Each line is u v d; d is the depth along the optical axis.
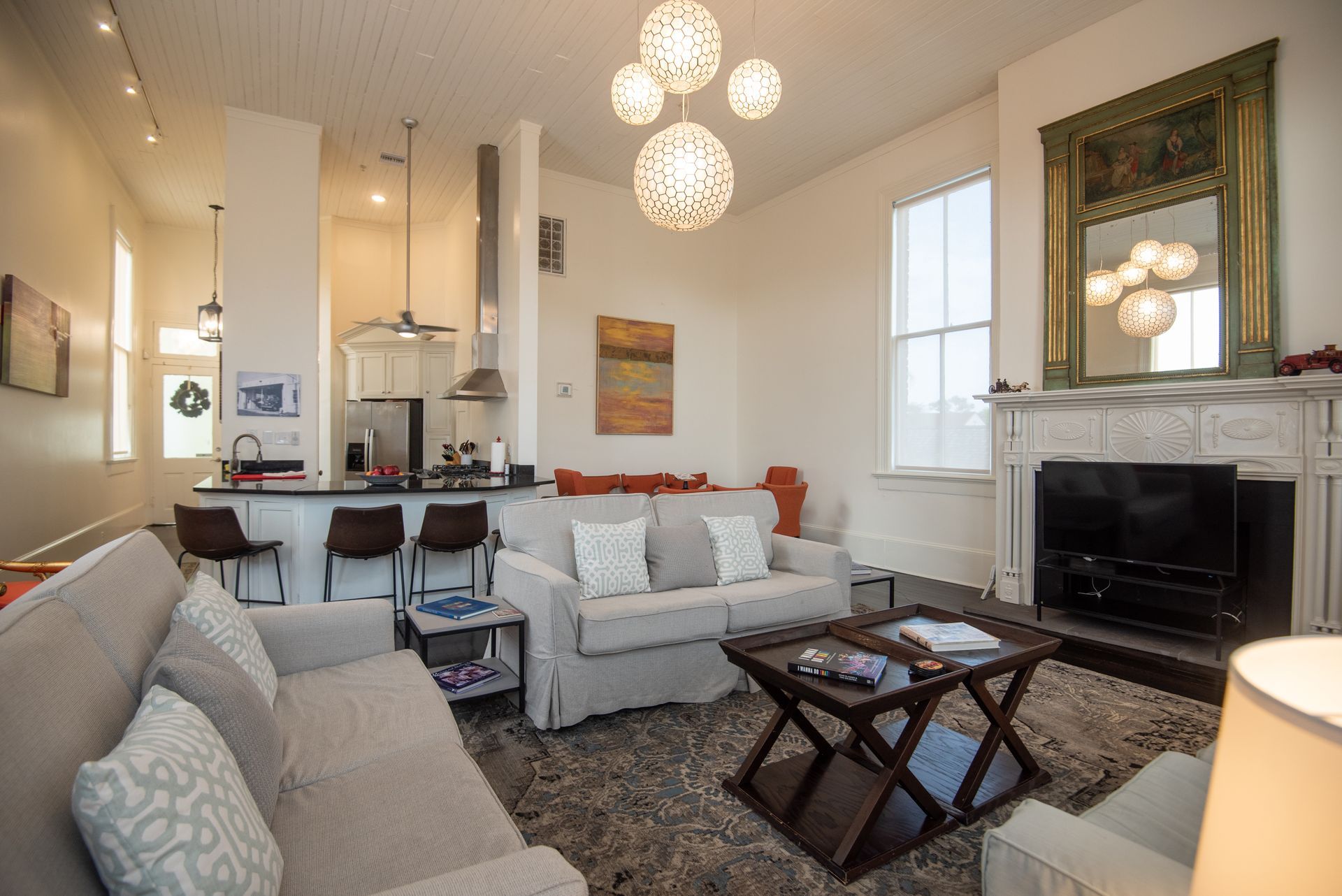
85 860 0.78
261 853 0.96
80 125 5.45
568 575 3.11
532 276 5.56
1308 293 3.38
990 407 5.24
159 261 8.21
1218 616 3.28
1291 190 3.43
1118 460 3.98
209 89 4.96
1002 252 4.66
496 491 4.51
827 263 6.63
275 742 1.31
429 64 4.67
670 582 3.21
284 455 5.17
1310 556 3.28
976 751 2.37
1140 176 3.95
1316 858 0.41
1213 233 3.66
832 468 6.56
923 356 5.77
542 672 2.62
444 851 1.18
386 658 2.17
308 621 2.09
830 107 5.30
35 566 2.38
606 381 6.95
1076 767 2.34
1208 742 2.53
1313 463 3.28
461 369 7.52
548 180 6.64
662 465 7.36
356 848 1.19
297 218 5.34
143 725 0.95
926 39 4.37
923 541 5.67
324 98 5.09
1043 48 4.46
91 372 5.98
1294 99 3.42
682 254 7.52
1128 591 3.89
